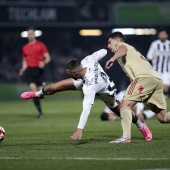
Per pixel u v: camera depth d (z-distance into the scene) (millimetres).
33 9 70625
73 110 49281
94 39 83625
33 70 41375
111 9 72500
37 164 17578
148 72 22281
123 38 22938
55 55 82875
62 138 25344
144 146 21109
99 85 22234
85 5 71938
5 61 80562
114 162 17641
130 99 22281
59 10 71375
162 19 72812
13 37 82250
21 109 52719
